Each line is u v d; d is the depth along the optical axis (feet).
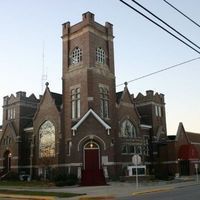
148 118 201.16
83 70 154.40
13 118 197.16
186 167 195.42
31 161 166.50
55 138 158.20
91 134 143.23
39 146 165.48
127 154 163.43
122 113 166.20
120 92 180.65
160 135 200.23
